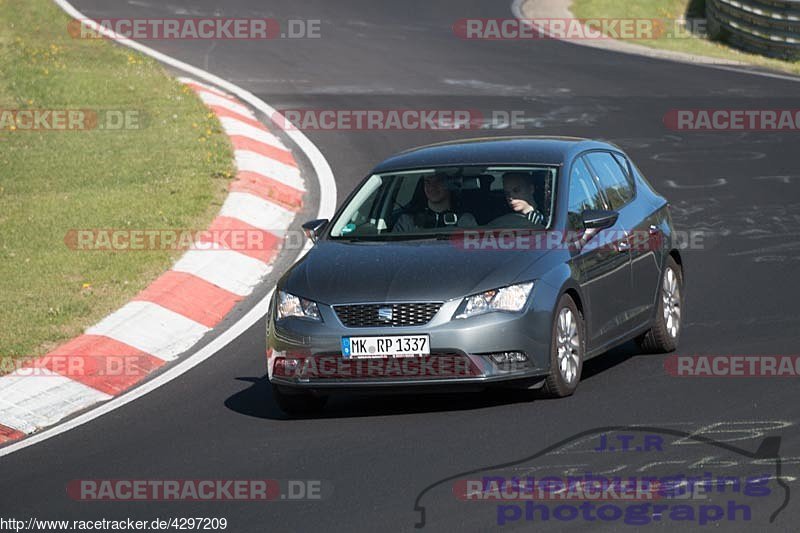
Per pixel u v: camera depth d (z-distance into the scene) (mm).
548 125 73562
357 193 34531
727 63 100438
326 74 89312
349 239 33031
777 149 67312
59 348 38438
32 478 27906
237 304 44906
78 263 47250
